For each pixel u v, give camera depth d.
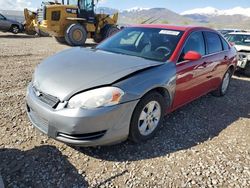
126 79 3.33
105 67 3.52
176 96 4.21
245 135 4.34
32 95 3.48
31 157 3.33
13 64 8.20
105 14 17.11
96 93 3.10
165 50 4.21
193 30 4.73
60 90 3.18
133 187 2.93
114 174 3.12
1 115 4.37
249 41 9.35
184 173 3.22
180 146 3.82
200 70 4.72
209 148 3.83
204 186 3.01
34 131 3.95
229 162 3.50
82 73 3.38
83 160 3.34
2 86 5.81
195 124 4.61
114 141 3.34
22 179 2.94
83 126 3.05
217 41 5.60
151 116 3.78
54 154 3.42
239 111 5.44
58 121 3.10
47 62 3.91
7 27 20.77
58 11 15.11
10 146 3.54
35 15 19.84
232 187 3.03
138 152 3.58
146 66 3.65
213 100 6.01
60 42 16.50
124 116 3.28
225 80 6.24
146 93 3.53
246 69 8.66
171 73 3.91
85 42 16.89
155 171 3.22
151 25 4.96
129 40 4.64
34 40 16.88
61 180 2.97
